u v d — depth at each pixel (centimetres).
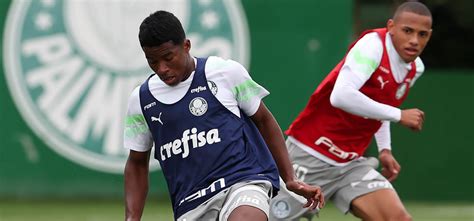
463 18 5616
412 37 2361
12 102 4341
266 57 4362
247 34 4350
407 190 4812
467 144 4816
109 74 4319
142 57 4325
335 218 4134
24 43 4309
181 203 1897
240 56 4350
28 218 3956
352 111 2334
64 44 4306
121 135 4353
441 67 5644
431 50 5638
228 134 1869
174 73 1833
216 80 1877
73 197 4416
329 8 4372
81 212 4138
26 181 4388
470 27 5622
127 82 4322
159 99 1880
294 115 4372
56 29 4306
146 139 1944
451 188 4816
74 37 4303
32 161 4378
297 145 2544
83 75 4319
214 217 1870
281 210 2469
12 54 4312
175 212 1930
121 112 4338
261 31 4356
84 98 4331
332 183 2536
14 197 4403
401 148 4803
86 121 4344
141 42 1817
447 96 4803
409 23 2359
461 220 4097
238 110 1894
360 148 2522
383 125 2566
